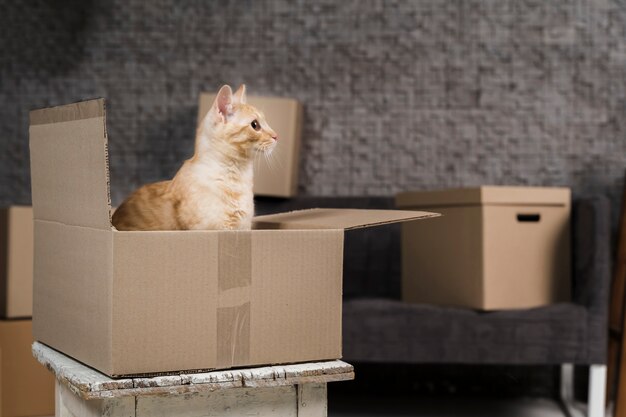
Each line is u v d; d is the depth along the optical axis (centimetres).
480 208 234
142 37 309
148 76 309
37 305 128
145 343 100
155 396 104
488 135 304
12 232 233
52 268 119
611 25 302
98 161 99
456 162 304
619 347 247
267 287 109
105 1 309
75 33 309
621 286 272
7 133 309
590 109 302
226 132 132
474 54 304
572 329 232
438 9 305
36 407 233
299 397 112
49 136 114
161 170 309
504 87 304
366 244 292
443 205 249
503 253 236
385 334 236
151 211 129
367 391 304
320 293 113
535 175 303
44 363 118
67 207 111
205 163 131
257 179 281
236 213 132
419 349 235
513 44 304
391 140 306
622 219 280
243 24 308
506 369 301
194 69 309
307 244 112
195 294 103
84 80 310
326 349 114
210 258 104
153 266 100
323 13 307
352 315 238
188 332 103
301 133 304
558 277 246
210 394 107
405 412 271
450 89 305
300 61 307
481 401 291
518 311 233
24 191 309
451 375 303
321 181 307
